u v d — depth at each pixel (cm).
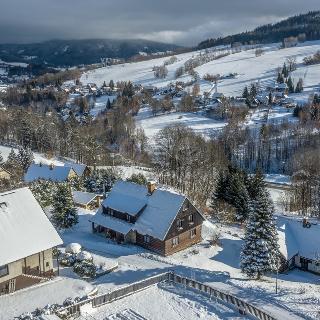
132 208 7138
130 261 6378
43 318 4478
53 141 16612
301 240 7125
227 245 7338
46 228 5484
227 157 14962
